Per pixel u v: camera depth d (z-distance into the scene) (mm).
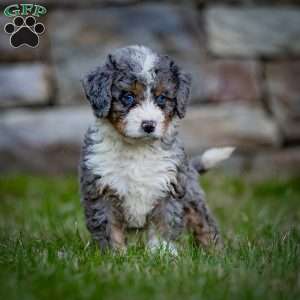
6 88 9711
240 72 10234
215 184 8984
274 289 4238
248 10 10477
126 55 5809
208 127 9945
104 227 5719
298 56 10516
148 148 5723
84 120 9758
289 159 10234
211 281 4309
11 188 8641
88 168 5754
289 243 5320
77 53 9844
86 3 9977
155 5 10164
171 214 5785
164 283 4281
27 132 9664
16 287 4133
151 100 5676
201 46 10148
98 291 4086
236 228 6770
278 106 10359
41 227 6621
